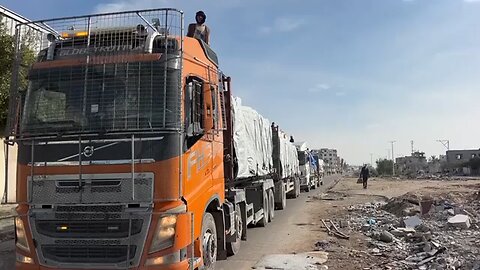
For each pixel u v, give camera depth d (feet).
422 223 45.52
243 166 39.01
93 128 20.38
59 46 22.29
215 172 26.99
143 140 19.90
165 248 19.26
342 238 41.06
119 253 19.47
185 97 21.59
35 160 20.53
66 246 19.74
